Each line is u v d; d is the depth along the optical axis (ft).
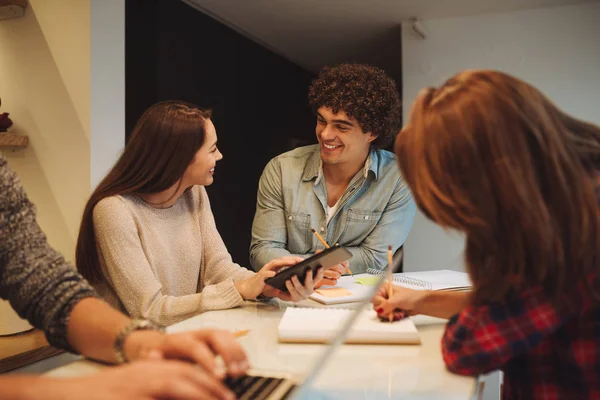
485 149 2.33
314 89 6.65
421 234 13.82
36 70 10.11
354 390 2.58
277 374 2.66
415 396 2.52
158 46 11.90
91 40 9.63
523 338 2.51
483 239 2.41
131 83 12.14
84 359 2.94
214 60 14.05
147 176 4.89
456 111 2.40
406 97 13.91
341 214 6.90
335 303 4.58
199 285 5.57
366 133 6.39
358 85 6.21
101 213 4.68
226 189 14.76
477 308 2.68
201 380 1.95
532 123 2.32
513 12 13.03
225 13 13.65
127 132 12.21
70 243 10.09
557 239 2.30
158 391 1.88
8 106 10.41
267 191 6.98
